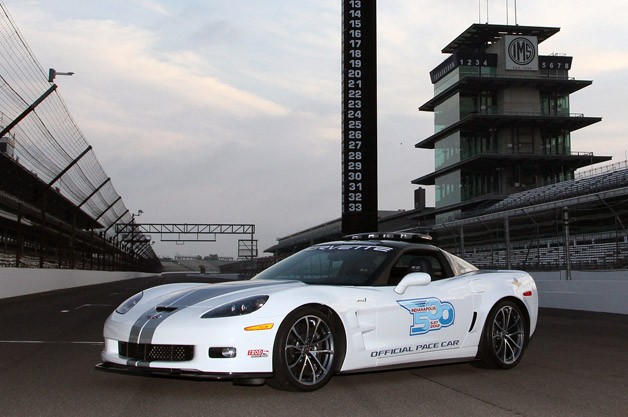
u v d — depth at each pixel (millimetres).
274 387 4648
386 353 4957
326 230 62281
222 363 4207
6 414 3988
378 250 5594
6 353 6809
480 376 5535
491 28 68438
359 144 24531
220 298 4598
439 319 5348
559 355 6926
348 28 25031
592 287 13820
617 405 4395
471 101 68438
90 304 15680
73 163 23891
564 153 67812
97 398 4445
